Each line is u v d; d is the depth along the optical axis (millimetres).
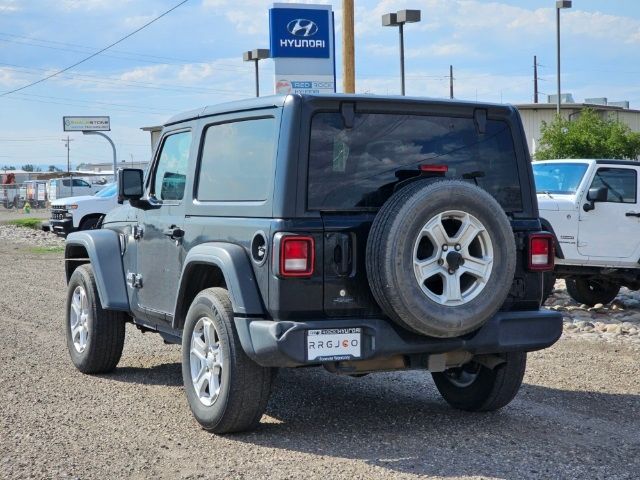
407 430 6074
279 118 5523
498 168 6047
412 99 5746
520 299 6004
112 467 5199
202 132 6395
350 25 15242
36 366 8281
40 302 13148
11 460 5336
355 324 5379
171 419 6305
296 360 5246
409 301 5219
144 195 7254
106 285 7508
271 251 5344
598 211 12195
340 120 5566
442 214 5305
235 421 5707
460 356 5871
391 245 5199
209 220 6062
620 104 58750
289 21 15656
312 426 6156
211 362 5852
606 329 10711
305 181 5406
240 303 5453
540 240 6016
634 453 5547
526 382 7668
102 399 6941
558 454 5504
